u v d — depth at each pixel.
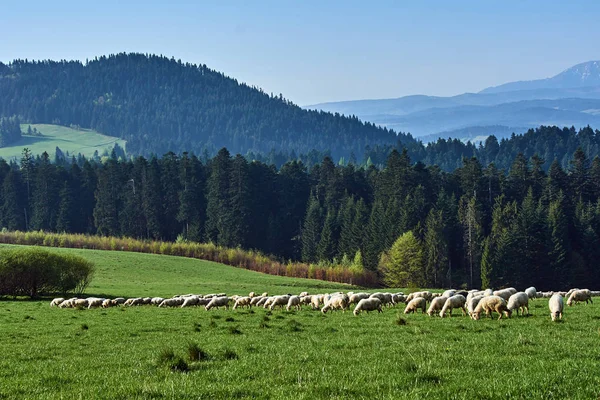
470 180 140.75
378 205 132.25
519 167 144.38
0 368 18.31
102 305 48.75
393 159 147.88
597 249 112.94
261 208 152.75
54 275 62.50
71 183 165.00
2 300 59.28
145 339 25.58
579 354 16.36
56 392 14.27
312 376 14.57
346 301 37.88
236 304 45.34
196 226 151.00
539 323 24.55
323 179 167.25
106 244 126.25
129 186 161.25
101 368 17.53
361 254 123.06
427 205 133.12
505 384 12.77
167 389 13.57
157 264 103.31
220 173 151.88
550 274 106.75
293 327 26.58
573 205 128.38
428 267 107.69
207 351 19.34
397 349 18.73
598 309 31.64
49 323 34.03
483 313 30.23
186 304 48.03
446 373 14.30
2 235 124.38
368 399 12.24
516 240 105.88
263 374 15.25
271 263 118.19
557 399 11.67
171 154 175.62
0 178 169.50
